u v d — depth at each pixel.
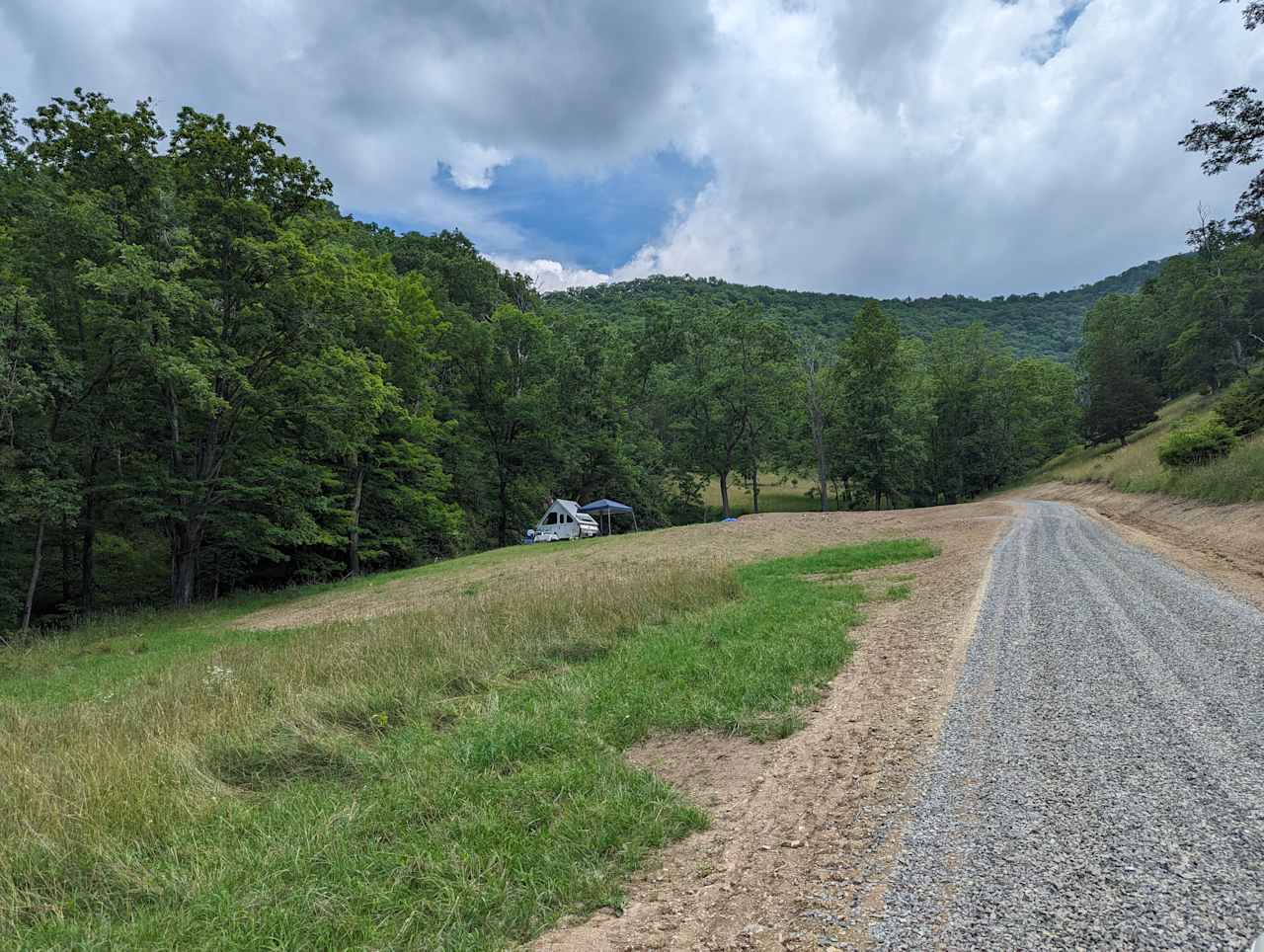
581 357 46.78
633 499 52.97
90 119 19.12
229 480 21.00
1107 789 3.47
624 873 3.29
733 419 53.03
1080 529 18.69
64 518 20.72
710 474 57.53
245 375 21.22
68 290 19.23
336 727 5.81
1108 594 9.09
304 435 23.84
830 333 114.88
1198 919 2.33
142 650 13.99
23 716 7.17
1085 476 42.25
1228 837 2.88
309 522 23.72
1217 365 55.59
